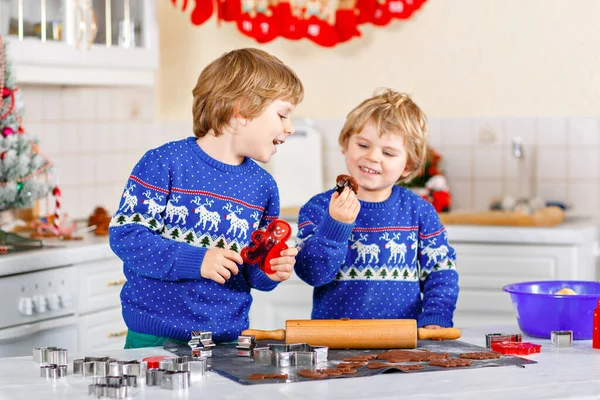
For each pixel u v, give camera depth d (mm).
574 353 1841
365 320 1890
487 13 4352
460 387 1545
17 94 3162
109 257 3387
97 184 4359
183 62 4699
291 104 2064
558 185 4301
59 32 3559
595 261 3891
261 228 2139
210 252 1906
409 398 1475
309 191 4516
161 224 2002
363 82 4531
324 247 2004
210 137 2064
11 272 2945
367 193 2301
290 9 4449
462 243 3768
